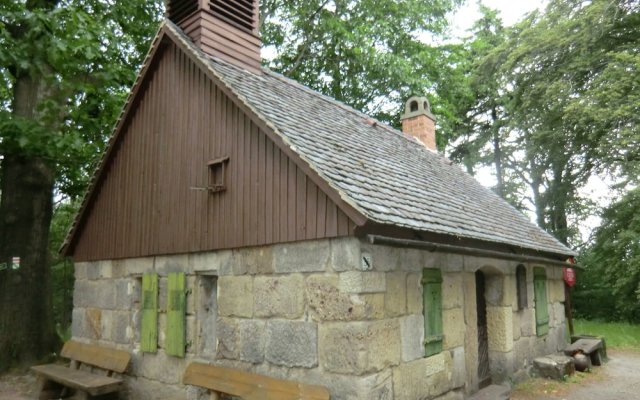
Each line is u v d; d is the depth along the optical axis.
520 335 8.74
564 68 16.14
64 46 7.81
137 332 7.62
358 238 4.90
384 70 17.03
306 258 5.32
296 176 5.45
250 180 6.00
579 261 19.53
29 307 9.69
